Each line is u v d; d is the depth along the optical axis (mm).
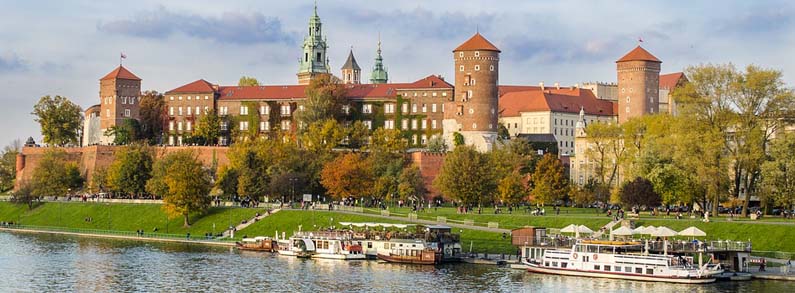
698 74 189750
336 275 161500
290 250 189375
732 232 171000
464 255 178125
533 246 164625
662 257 150875
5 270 169875
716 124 189000
